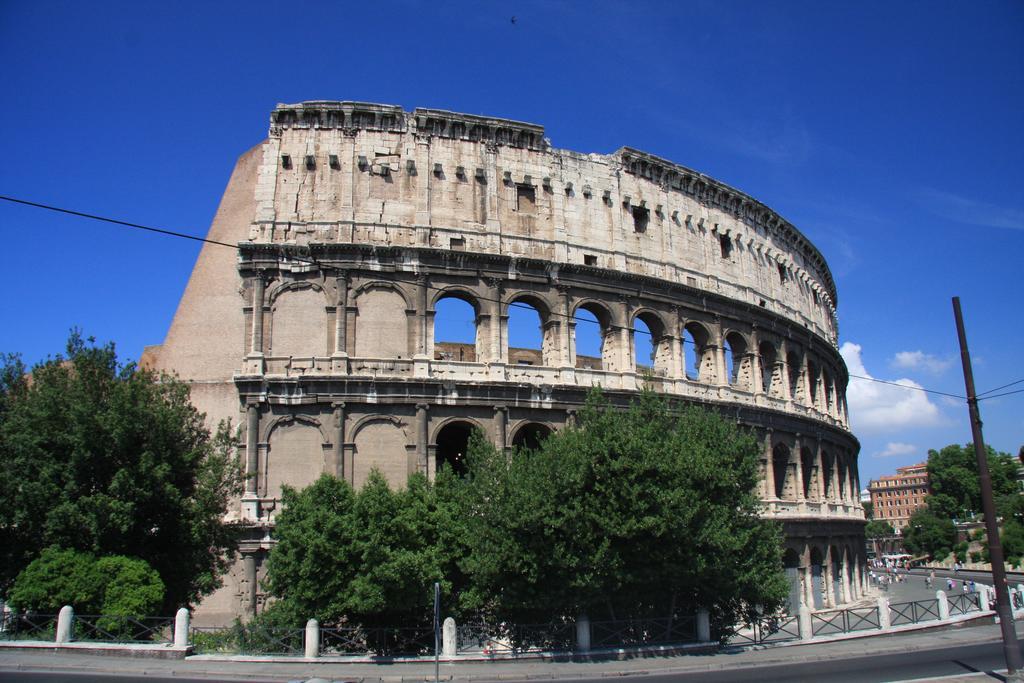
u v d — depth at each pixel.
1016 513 181.50
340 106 65.06
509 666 41.59
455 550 47.78
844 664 42.12
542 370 64.19
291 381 58.78
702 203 79.62
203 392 59.97
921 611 70.25
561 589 44.47
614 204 72.12
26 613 43.72
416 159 65.50
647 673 39.88
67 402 47.59
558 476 45.00
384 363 60.91
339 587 44.56
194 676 35.81
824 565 81.50
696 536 47.09
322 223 63.03
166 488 46.84
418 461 58.91
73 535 45.75
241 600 55.19
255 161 66.31
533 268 65.94
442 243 64.44
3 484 45.69
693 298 74.62
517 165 68.81
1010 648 35.28
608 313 69.12
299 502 46.97
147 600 44.00
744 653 46.44
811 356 91.81
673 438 50.56
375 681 36.78
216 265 63.50
